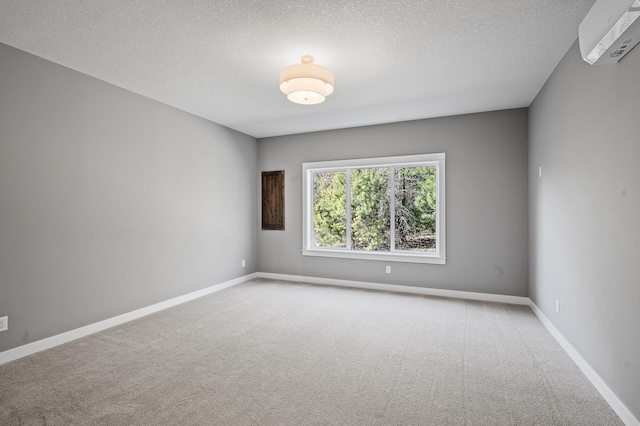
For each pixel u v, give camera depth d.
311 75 2.66
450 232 4.54
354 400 2.08
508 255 4.25
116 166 3.49
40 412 1.96
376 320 3.59
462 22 2.34
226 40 2.59
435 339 3.06
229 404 2.04
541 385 2.26
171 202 4.16
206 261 4.71
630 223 1.82
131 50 2.75
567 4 2.13
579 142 2.51
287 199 5.64
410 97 3.85
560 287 2.95
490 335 3.16
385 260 4.93
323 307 4.05
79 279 3.14
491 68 3.09
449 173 4.54
